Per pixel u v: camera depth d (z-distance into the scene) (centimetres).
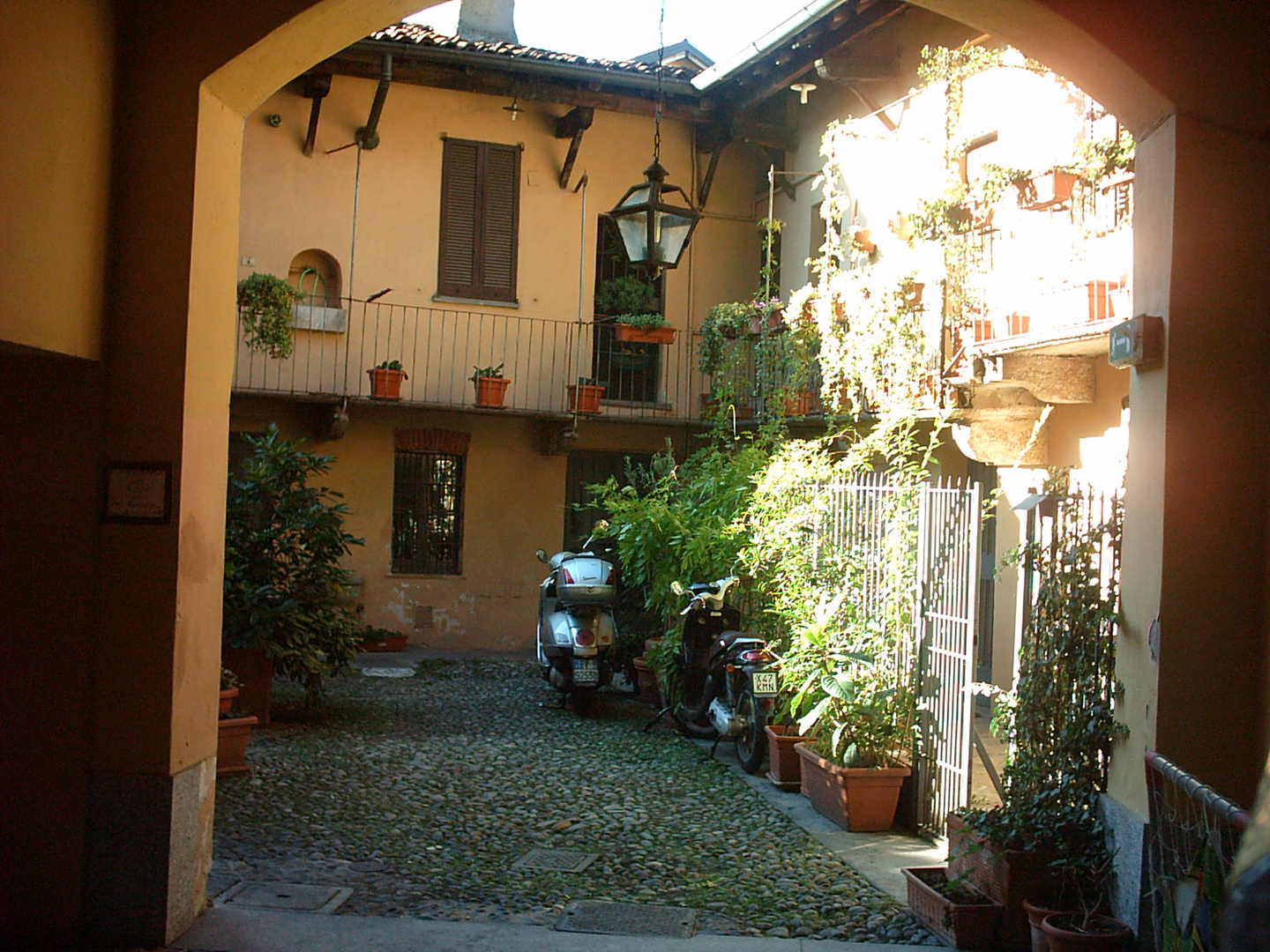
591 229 1519
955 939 480
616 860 598
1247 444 444
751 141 1442
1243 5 451
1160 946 402
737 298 1565
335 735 885
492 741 891
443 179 1459
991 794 730
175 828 452
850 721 697
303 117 1398
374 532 1433
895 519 709
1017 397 946
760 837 650
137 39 454
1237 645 441
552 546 1503
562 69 1389
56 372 450
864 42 1241
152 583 448
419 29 1396
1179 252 444
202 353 466
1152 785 400
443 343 1455
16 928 449
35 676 450
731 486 1033
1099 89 476
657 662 1005
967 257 957
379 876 555
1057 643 512
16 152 377
